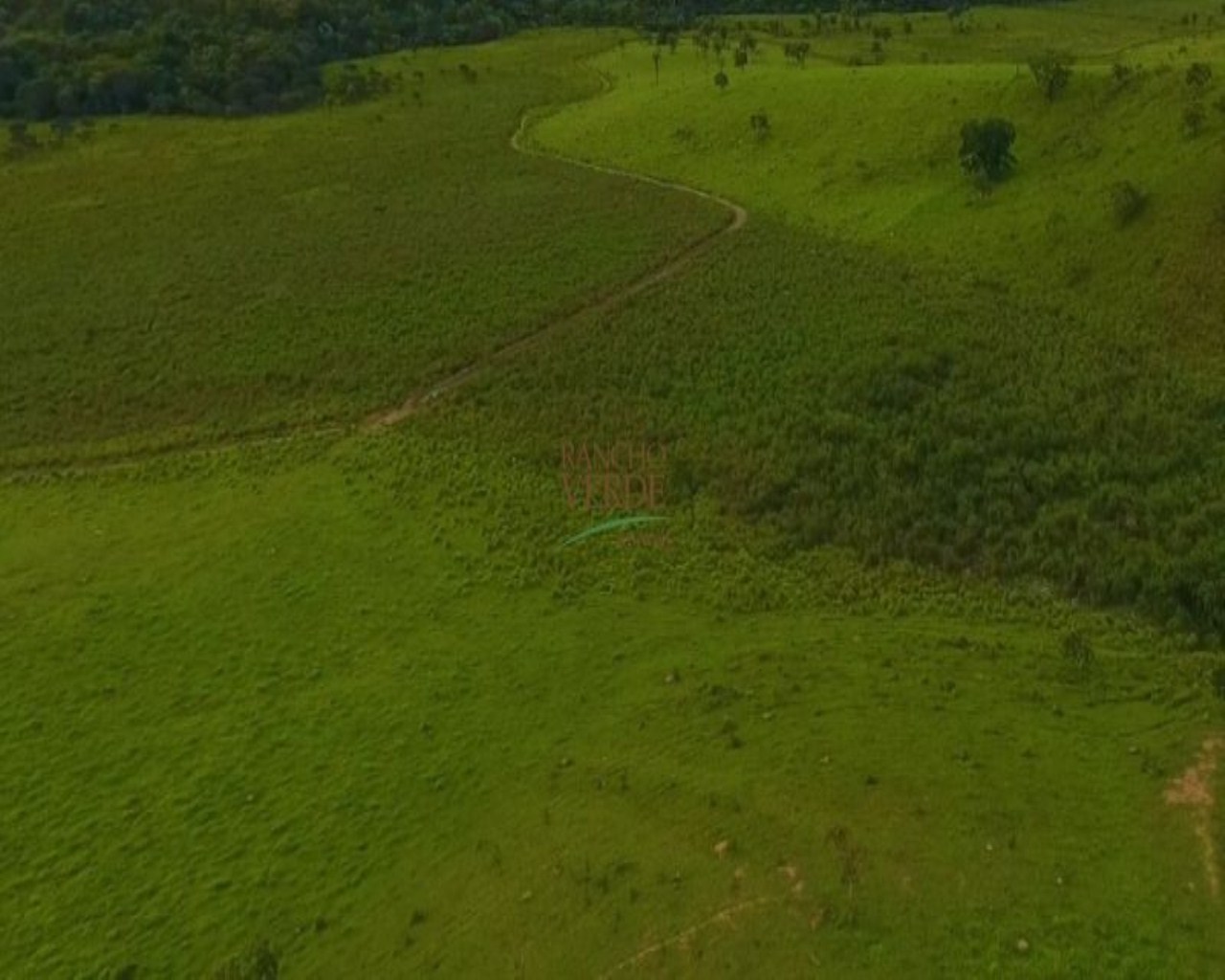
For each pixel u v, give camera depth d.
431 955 28.95
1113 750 31.41
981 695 34.56
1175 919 25.42
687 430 53.12
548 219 84.31
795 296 64.75
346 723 38.69
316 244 85.56
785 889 27.36
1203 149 61.25
